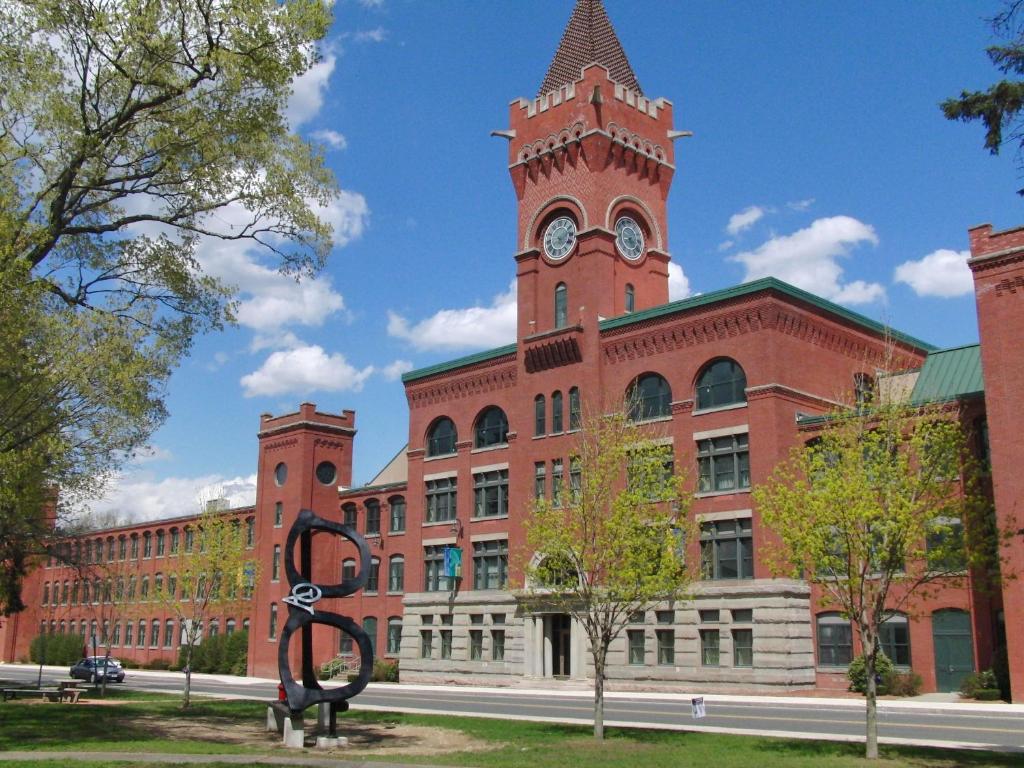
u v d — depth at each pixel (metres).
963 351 49.50
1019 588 37.31
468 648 58.41
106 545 99.38
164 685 61.19
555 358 56.22
